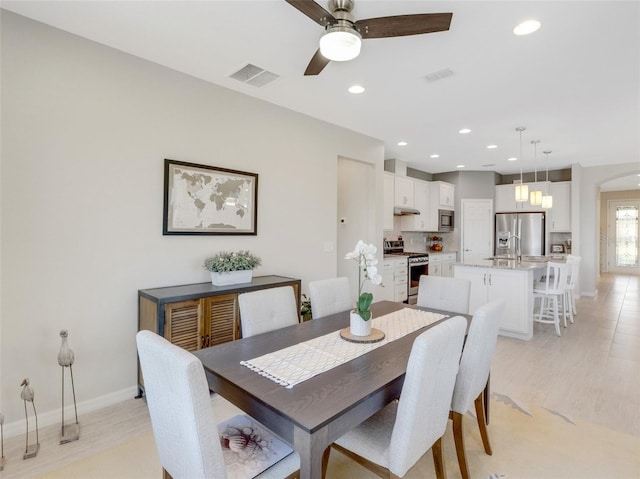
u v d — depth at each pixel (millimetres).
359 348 1771
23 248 2186
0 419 1950
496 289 4266
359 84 3096
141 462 1955
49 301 2289
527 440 2178
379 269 5008
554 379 3031
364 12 2082
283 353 1704
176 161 2850
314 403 1235
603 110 3699
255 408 1307
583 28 2217
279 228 3680
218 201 3135
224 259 2955
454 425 1777
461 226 7320
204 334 2629
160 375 1155
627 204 10828
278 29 2279
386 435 1518
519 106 3592
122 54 2570
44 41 2240
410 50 2496
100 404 2518
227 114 3205
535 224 6926
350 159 4578
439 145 5219
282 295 2320
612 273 10859
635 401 2648
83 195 2410
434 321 2252
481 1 1965
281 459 1371
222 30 2295
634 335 4277
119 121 2562
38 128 2225
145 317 2590
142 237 2695
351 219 5160
